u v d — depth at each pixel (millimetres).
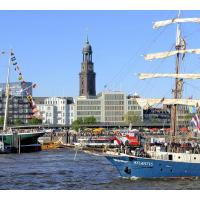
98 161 128125
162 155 90500
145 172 89875
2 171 105375
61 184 85250
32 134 170250
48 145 189125
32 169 109312
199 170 90188
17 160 134500
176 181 87312
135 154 91438
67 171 104562
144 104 100375
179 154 90125
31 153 165250
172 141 95562
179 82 99312
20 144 168750
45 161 130125
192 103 97625
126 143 103625
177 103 98438
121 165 91125
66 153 163000
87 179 91062
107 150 94812
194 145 92500
